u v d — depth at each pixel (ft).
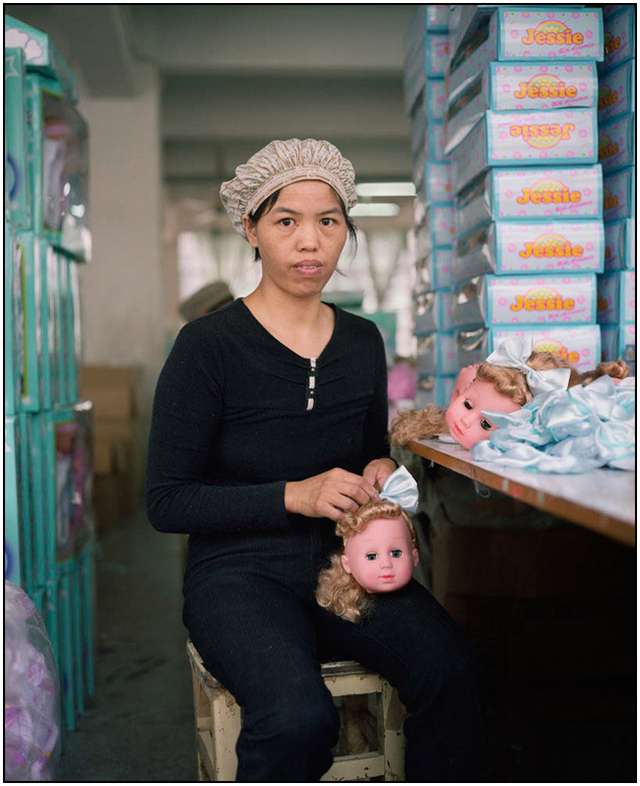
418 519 6.92
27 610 4.59
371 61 19.52
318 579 4.29
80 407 7.23
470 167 5.44
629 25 5.06
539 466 3.36
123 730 6.57
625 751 5.70
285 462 4.51
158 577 11.69
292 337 4.56
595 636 6.29
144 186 20.12
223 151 30.73
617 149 5.20
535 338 5.07
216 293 9.86
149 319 20.21
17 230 5.91
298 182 4.30
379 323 11.98
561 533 6.28
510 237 5.01
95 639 8.87
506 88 4.98
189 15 19.38
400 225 44.73
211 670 3.99
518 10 4.93
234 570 4.26
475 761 3.91
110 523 15.44
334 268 4.53
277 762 3.39
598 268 5.06
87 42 16.08
